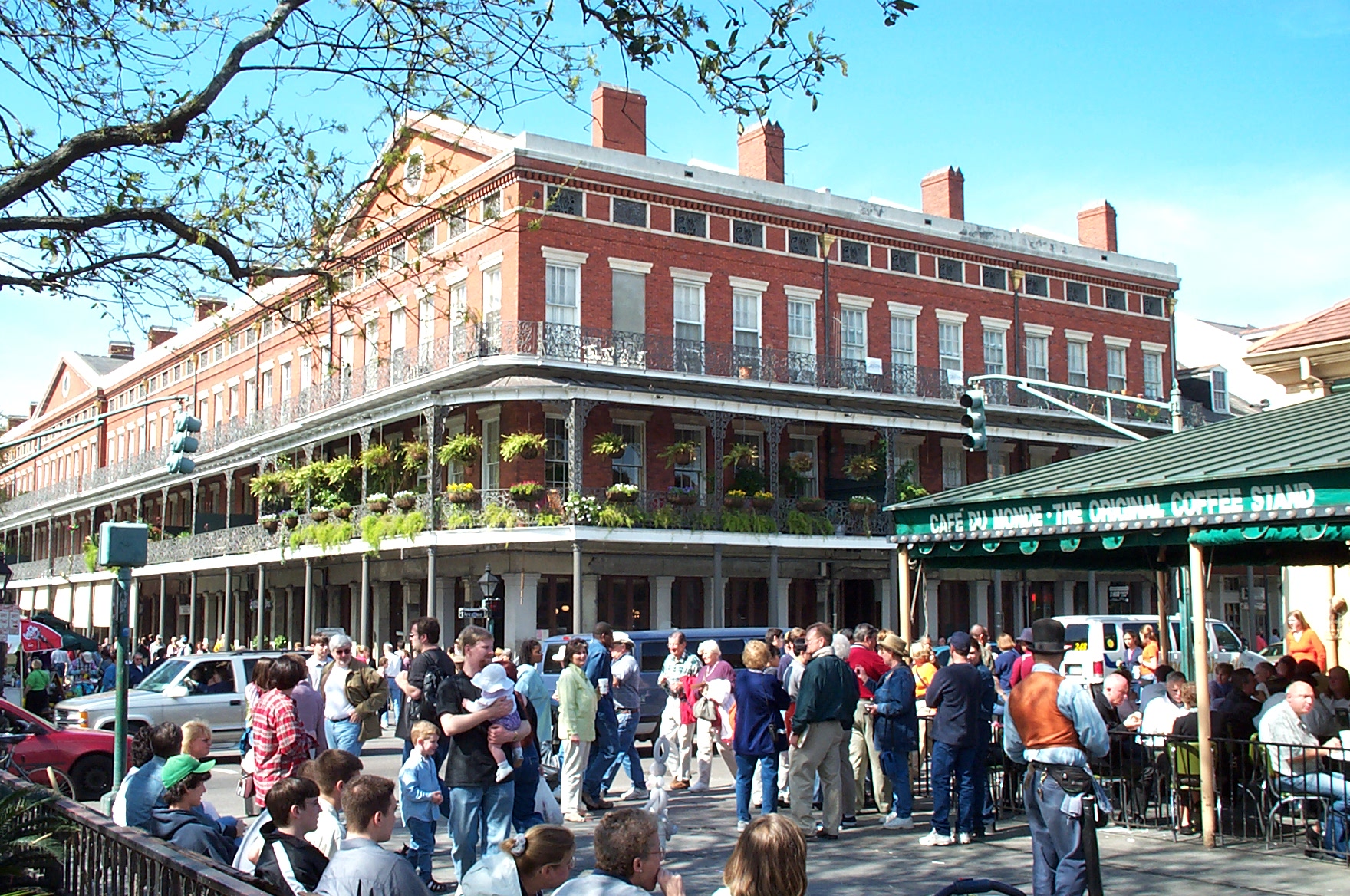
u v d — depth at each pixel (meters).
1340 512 10.30
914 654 14.92
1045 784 8.19
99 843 7.14
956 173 45.66
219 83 10.30
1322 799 11.11
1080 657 24.28
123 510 62.44
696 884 10.05
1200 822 12.14
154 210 10.75
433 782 10.16
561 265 34.66
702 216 37.56
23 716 16.34
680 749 16.00
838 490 39.44
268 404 47.50
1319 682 14.34
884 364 41.06
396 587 38.75
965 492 14.28
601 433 34.94
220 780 18.28
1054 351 45.62
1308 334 21.66
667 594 35.72
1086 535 12.54
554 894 5.41
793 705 12.71
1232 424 14.71
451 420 36.66
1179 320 59.75
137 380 62.53
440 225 36.88
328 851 7.75
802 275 39.50
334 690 13.02
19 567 67.81
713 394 35.69
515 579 33.31
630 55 10.46
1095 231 49.34
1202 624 11.68
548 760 16.17
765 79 10.27
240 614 48.66
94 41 10.59
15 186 9.79
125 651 12.88
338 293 12.27
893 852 11.25
